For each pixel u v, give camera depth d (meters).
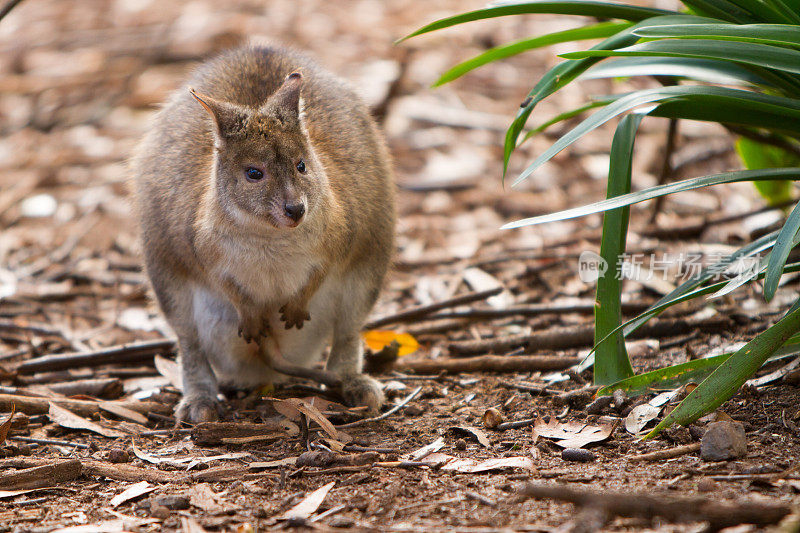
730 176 7.44
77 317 12.80
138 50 20.92
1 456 7.84
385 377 10.20
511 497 6.35
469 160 16.95
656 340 10.27
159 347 10.93
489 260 13.49
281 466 7.36
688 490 6.16
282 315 9.01
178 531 6.19
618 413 8.02
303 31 20.92
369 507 6.37
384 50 20.02
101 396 9.94
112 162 17.66
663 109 8.10
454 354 10.74
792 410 7.47
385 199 10.23
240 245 8.57
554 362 9.85
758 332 9.98
